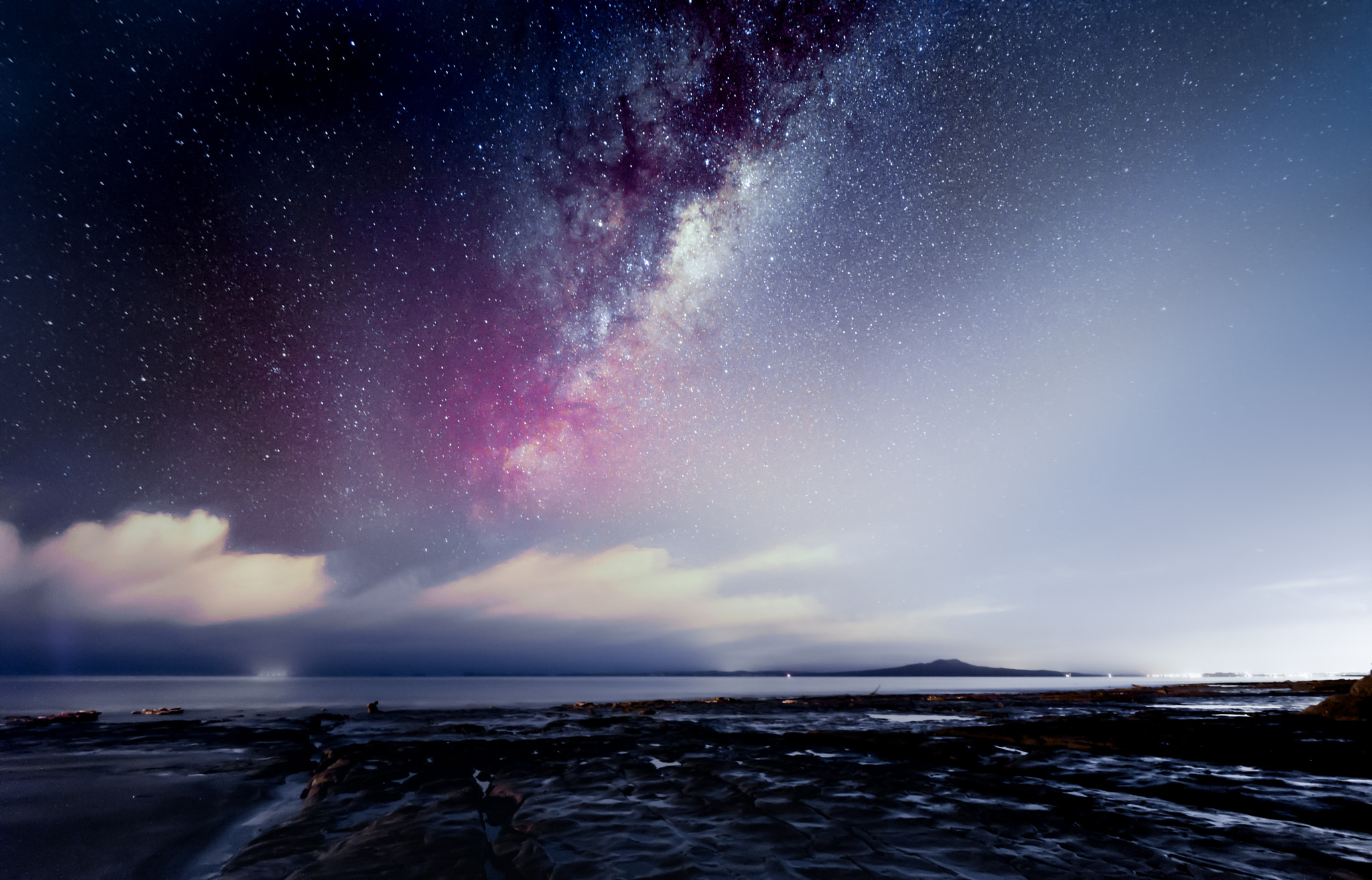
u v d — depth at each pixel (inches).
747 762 422.9
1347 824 263.1
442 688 3208.7
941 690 2893.7
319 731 724.7
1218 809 291.1
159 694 2074.3
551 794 335.6
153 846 269.0
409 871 211.3
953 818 274.8
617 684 4350.4
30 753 556.4
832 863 216.8
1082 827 261.7
